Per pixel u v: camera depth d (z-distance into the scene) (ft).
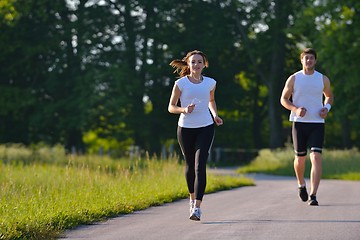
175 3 167.63
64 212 35.63
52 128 174.60
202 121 34.76
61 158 114.52
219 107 184.75
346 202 40.63
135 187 49.65
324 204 39.58
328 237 27.32
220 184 57.77
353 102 140.97
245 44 167.63
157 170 66.90
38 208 37.27
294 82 40.37
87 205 39.27
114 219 35.53
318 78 40.27
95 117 162.20
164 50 169.58
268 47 163.02
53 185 51.83
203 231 29.58
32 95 169.07
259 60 181.27
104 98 160.76
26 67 168.55
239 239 27.14
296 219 32.73
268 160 129.08
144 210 39.70
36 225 31.58
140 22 171.12
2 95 166.40
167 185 53.47
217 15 168.76
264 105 197.98
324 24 140.15
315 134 39.93
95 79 160.15
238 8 166.40
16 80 175.73
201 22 170.60
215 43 167.32
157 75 168.14
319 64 152.56
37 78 176.55
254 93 196.54
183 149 35.37
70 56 170.30
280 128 161.27
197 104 34.76
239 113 201.67
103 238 28.99
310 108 40.27
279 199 43.52
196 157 34.17
